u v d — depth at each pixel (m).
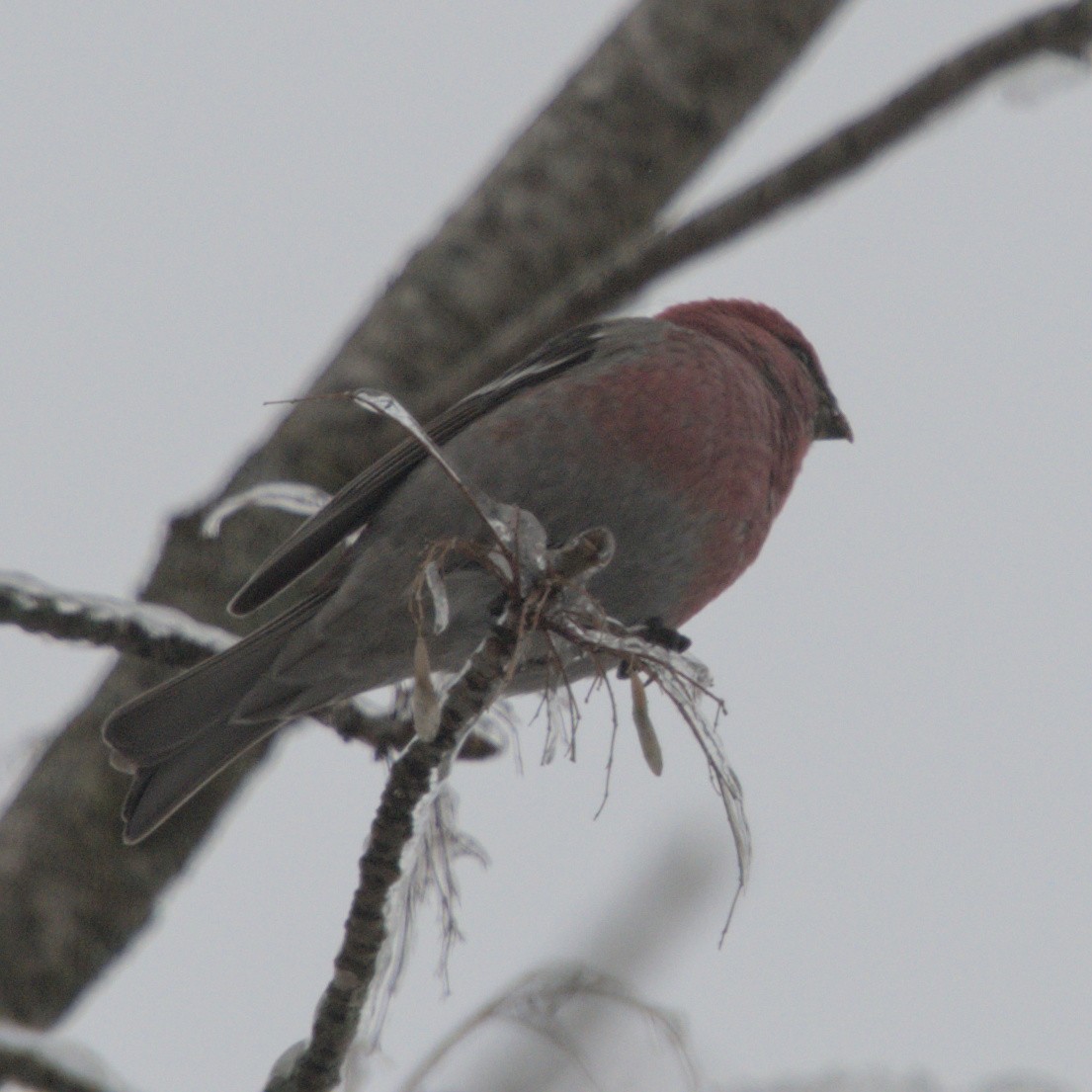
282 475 10.21
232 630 9.91
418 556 7.77
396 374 10.55
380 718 8.32
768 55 11.37
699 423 8.28
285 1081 6.17
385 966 6.10
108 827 9.57
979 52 8.30
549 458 8.14
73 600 8.02
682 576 8.44
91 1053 6.35
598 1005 5.76
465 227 11.02
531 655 6.62
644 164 11.20
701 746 6.07
